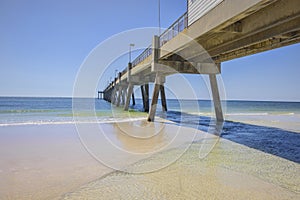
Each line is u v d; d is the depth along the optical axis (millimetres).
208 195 2775
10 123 9773
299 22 4551
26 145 5762
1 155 4766
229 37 6152
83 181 3289
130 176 3475
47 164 4160
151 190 2941
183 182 3213
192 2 6453
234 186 3072
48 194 2844
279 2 4172
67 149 5363
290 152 5145
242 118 14633
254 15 4887
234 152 5117
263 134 7910
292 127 9930
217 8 4891
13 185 3143
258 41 5820
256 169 3828
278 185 3115
